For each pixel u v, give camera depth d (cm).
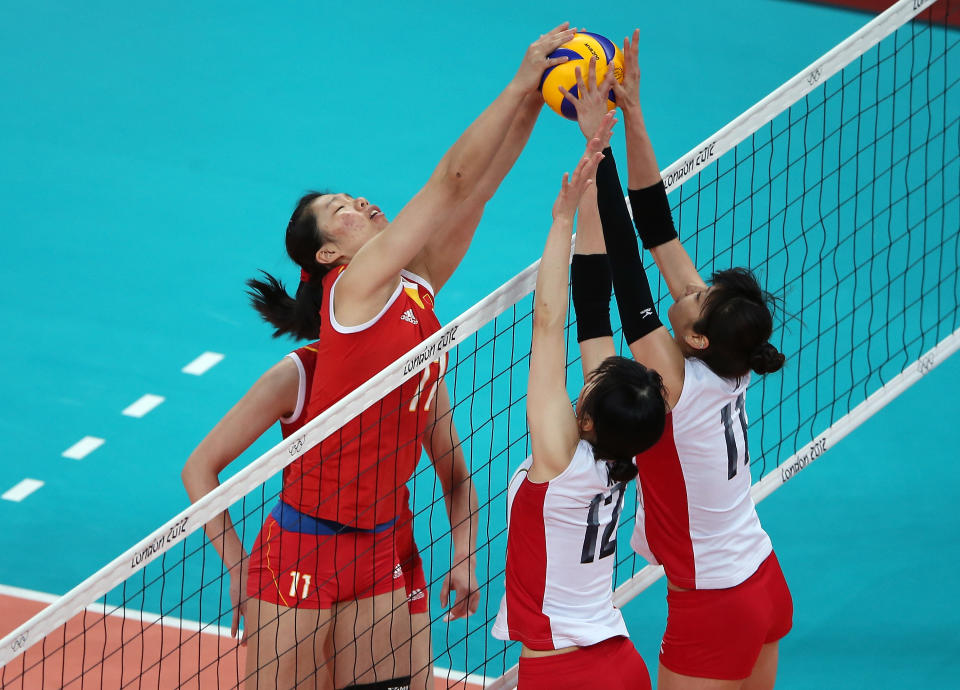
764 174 3347
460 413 2398
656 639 1920
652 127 3653
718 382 1228
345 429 1245
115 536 2138
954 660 1852
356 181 3438
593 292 1203
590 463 1117
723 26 4384
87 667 1773
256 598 1278
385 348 1259
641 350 1218
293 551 1269
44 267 3022
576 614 1141
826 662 1853
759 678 1360
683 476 1243
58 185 3412
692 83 3947
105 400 2538
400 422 1271
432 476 2312
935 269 2900
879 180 3300
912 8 1439
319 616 1270
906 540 2147
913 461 2364
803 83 1384
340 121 3788
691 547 1264
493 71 4109
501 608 1182
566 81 1213
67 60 4162
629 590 1464
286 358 1346
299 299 1395
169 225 3241
